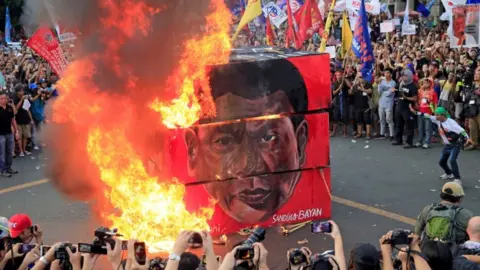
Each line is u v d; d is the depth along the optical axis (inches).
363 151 585.0
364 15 590.2
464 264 192.7
